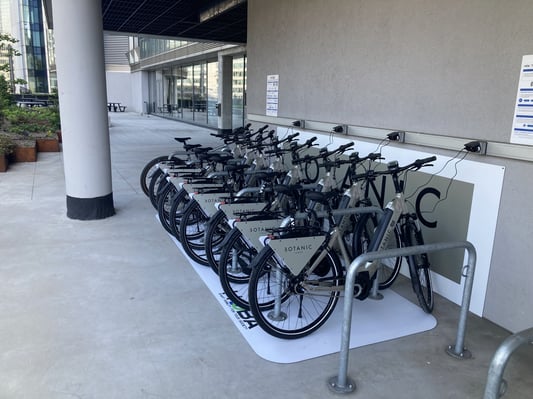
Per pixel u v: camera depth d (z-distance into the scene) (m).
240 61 12.94
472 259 2.15
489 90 2.52
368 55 3.42
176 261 3.38
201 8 7.89
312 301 2.70
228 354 2.23
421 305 2.71
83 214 4.33
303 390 1.98
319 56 4.03
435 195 2.93
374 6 3.32
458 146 2.72
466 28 2.62
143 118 20.64
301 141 4.39
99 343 2.29
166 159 4.96
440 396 1.97
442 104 2.82
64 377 2.01
